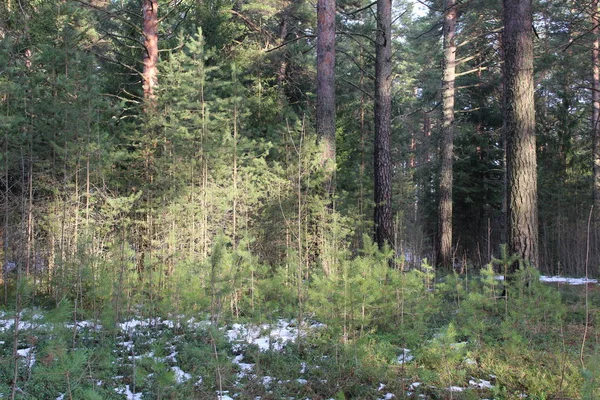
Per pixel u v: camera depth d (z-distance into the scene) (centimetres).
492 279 721
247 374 522
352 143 2028
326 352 591
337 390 480
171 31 1789
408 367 530
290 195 1046
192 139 1110
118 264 688
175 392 440
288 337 668
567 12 1644
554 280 1428
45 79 1018
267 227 1058
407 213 2162
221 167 1091
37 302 757
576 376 471
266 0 1697
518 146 910
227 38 1633
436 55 2156
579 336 662
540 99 2109
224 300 688
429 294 736
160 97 1198
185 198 1050
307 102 1784
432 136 2303
